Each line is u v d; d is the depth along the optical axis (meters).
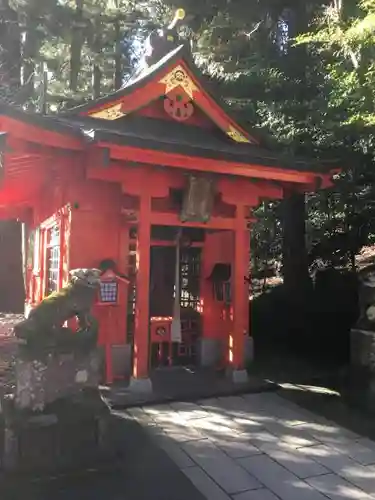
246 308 9.12
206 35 11.95
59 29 14.41
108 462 4.68
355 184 10.70
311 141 10.39
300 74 10.81
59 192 8.74
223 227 7.94
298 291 12.10
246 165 7.06
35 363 4.55
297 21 11.13
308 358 9.75
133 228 8.16
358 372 7.98
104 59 19.31
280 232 13.75
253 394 7.32
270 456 5.14
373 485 4.54
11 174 8.55
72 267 7.57
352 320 11.27
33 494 4.20
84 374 4.75
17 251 18.88
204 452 5.21
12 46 14.54
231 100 11.36
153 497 4.23
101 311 7.66
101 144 6.06
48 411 4.57
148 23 16.47
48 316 4.70
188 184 7.38
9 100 14.57
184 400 6.90
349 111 9.17
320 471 4.81
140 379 7.14
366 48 8.03
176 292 8.56
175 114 8.41
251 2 10.97
